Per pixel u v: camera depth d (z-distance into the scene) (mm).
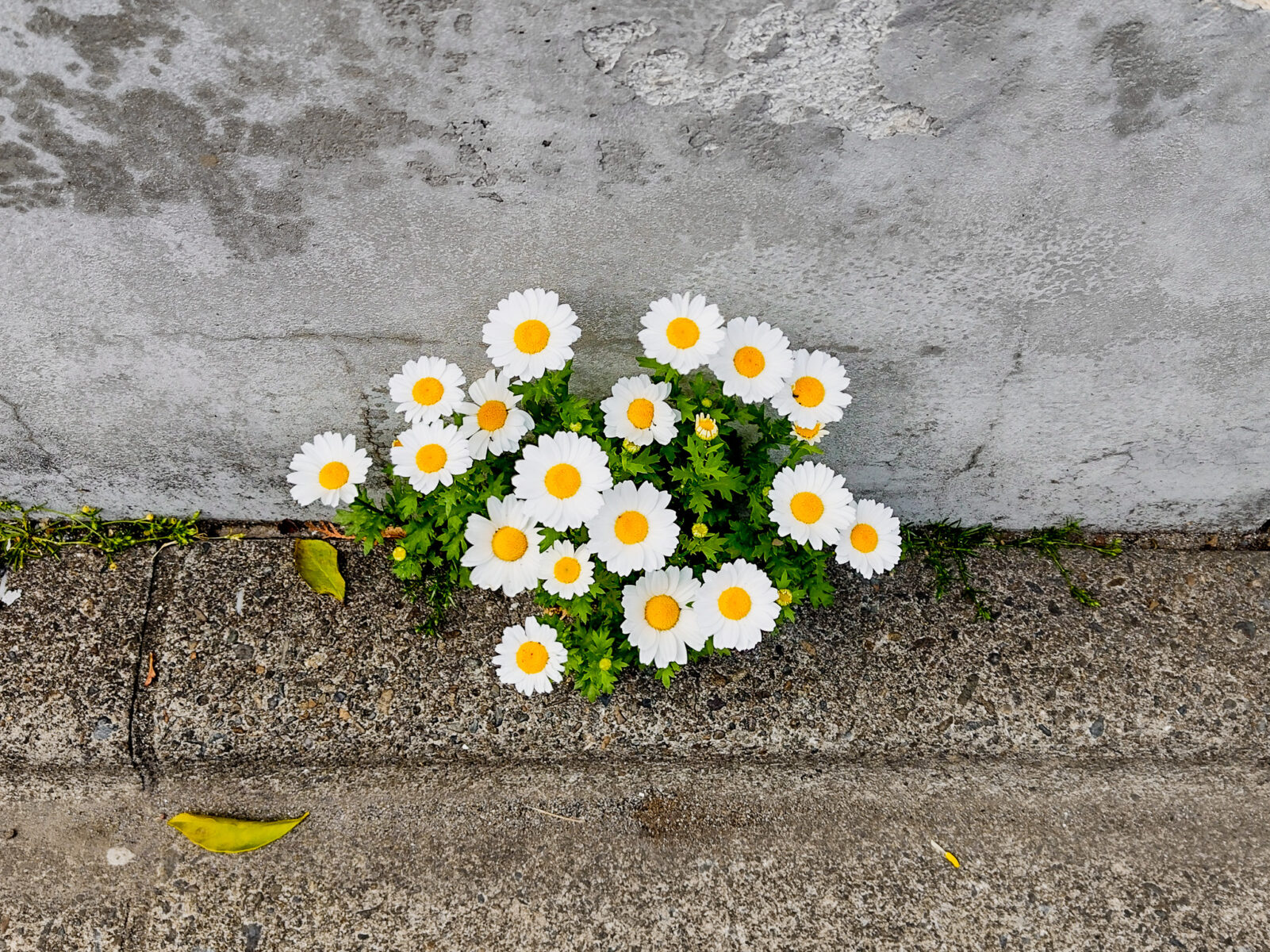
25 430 403
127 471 428
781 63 285
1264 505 443
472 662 416
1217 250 331
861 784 407
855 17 275
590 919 381
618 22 276
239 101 292
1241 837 401
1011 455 420
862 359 376
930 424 405
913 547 450
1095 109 294
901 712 410
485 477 376
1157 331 360
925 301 352
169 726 403
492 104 294
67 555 441
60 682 410
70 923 382
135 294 348
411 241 333
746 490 368
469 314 361
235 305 353
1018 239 330
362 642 419
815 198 319
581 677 375
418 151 305
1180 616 434
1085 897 388
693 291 353
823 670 417
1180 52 281
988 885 389
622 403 342
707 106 295
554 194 319
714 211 324
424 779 406
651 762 410
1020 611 434
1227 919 385
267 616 424
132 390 387
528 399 361
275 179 312
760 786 406
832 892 387
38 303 349
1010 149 304
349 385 391
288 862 392
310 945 377
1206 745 411
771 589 342
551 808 402
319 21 275
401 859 392
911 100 293
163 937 379
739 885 387
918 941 379
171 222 324
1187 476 427
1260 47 278
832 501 346
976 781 409
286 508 452
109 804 403
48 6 271
